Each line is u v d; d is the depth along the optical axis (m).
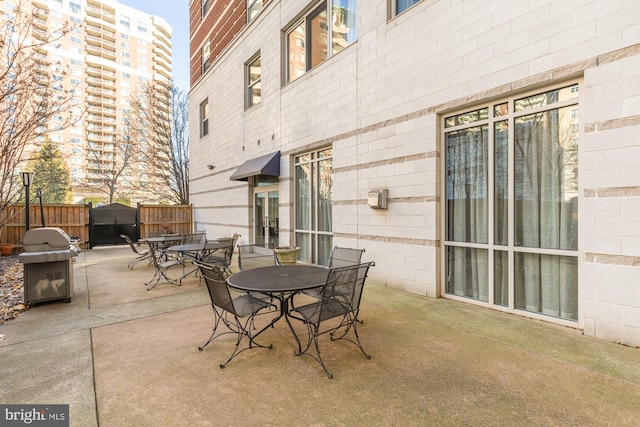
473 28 4.30
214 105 12.45
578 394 2.32
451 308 4.37
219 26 12.06
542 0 3.66
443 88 4.66
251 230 10.07
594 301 3.32
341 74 6.42
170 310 4.47
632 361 2.79
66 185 23.77
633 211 3.08
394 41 5.35
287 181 8.13
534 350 3.04
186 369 2.79
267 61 8.92
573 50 3.44
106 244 12.36
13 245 10.04
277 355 3.05
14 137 6.56
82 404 2.28
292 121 7.92
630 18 3.08
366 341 3.33
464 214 4.67
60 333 3.62
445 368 2.74
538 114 3.89
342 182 6.44
